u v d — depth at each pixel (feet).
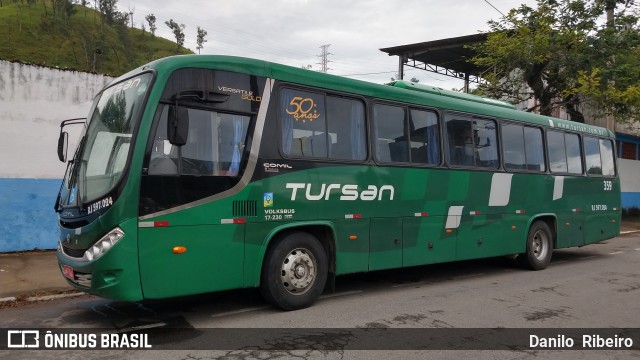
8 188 32.91
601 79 58.13
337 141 22.90
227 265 19.21
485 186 30.04
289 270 21.07
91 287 17.31
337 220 22.58
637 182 81.05
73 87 35.04
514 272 32.60
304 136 21.75
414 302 23.31
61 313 21.15
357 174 23.41
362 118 24.04
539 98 64.44
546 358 16.15
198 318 20.08
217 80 19.39
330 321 19.77
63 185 20.84
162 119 18.02
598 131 40.65
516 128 32.83
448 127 28.27
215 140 19.16
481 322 20.08
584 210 38.06
